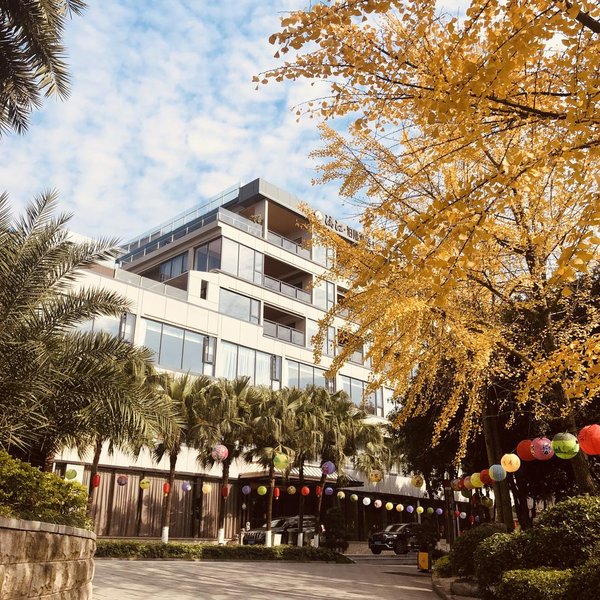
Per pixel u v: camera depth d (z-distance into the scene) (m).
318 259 36.69
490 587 8.76
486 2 3.85
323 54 4.54
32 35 10.77
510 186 4.21
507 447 15.91
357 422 25.03
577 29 3.76
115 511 22.48
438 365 8.79
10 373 7.70
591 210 3.92
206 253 31.55
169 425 9.02
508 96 4.62
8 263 8.34
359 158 7.14
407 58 4.63
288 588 10.95
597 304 10.34
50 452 9.55
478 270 7.90
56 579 5.92
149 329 25.91
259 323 31.22
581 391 5.86
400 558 27.77
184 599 8.48
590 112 3.81
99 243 9.55
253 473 26.83
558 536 7.82
